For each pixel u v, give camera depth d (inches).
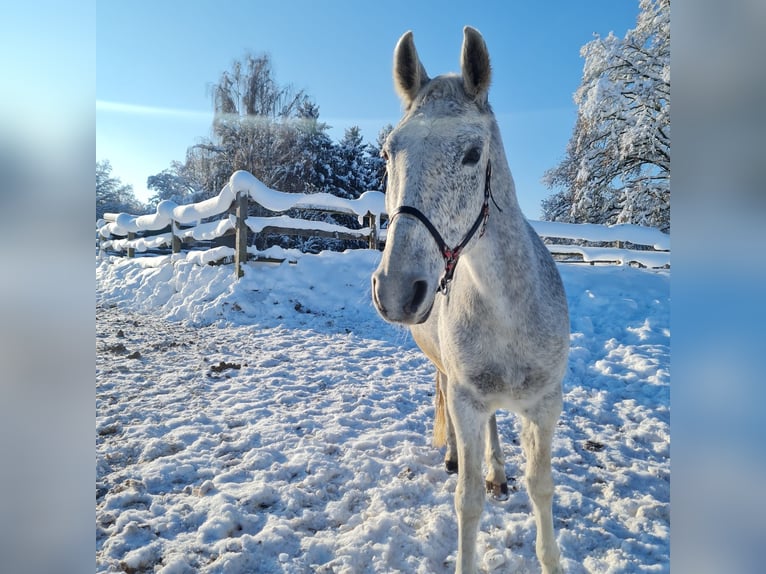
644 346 232.2
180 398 173.0
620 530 97.4
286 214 695.7
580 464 126.4
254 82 930.7
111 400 170.1
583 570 86.1
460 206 68.6
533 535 95.0
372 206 383.2
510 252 78.9
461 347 82.6
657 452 133.8
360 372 209.5
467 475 81.8
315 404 167.8
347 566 85.7
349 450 130.3
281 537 93.2
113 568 85.4
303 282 340.8
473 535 81.4
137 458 128.2
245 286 329.4
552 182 953.5
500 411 164.9
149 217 455.8
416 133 68.7
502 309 78.2
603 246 484.1
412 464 122.7
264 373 204.1
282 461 125.6
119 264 484.7
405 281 62.7
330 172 938.7
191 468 120.9
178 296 347.9
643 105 579.5
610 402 174.2
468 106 72.9
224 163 948.0
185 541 93.0
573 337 248.1
